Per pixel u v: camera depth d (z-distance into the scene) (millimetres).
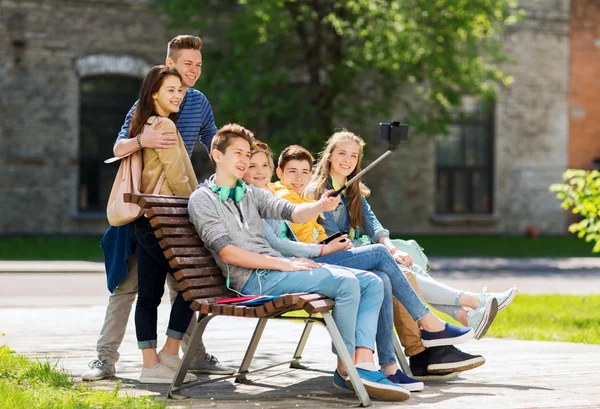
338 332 5082
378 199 26953
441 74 22109
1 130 23625
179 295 6039
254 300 5129
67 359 6996
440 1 20953
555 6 28953
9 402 4855
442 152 27984
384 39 20453
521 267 19109
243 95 21297
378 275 5613
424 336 5922
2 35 23578
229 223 5496
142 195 5410
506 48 28438
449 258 20594
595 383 6000
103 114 24828
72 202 24234
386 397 5254
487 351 7703
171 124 5941
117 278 6074
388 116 23234
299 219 5559
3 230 23625
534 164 28953
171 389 5398
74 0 24125
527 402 5270
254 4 20453
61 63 24094
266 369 6098
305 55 23172
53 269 16453
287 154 6676
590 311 11641
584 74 29391
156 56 24953
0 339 8148
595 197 10391
